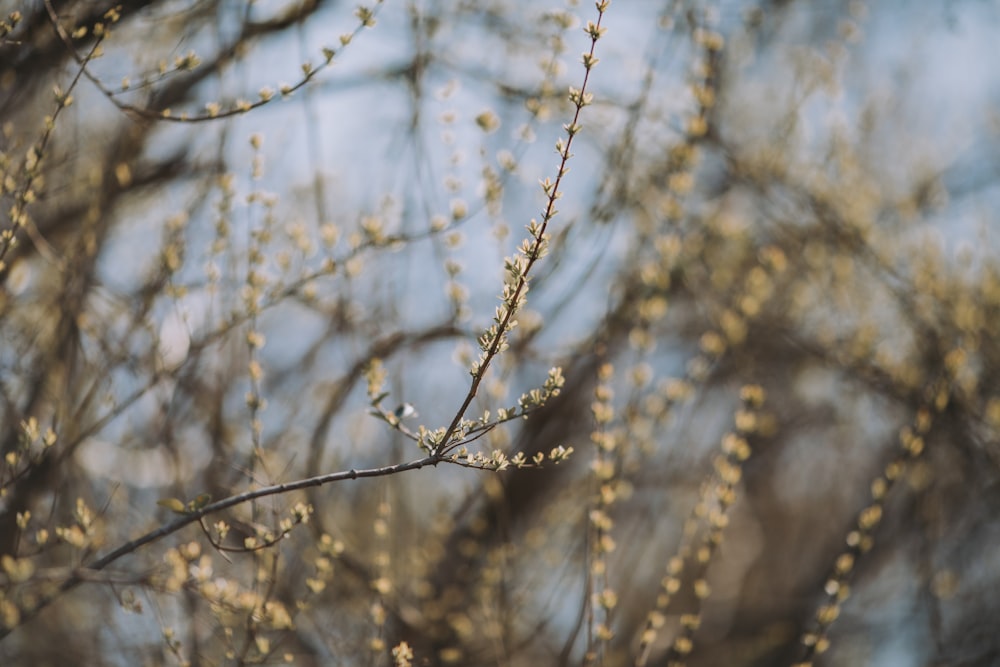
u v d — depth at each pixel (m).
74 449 2.60
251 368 2.70
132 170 3.20
